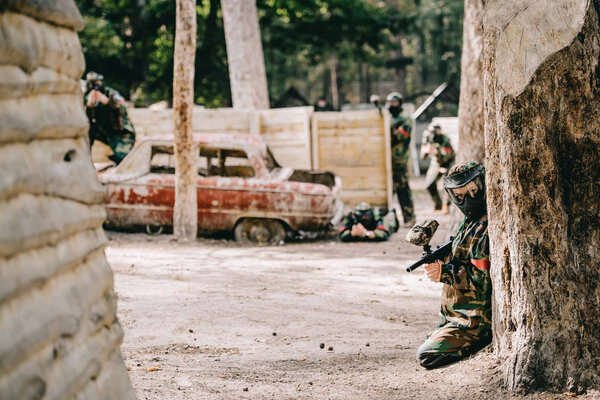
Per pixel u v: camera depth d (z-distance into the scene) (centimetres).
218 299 708
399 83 4412
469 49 1005
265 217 1104
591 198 393
